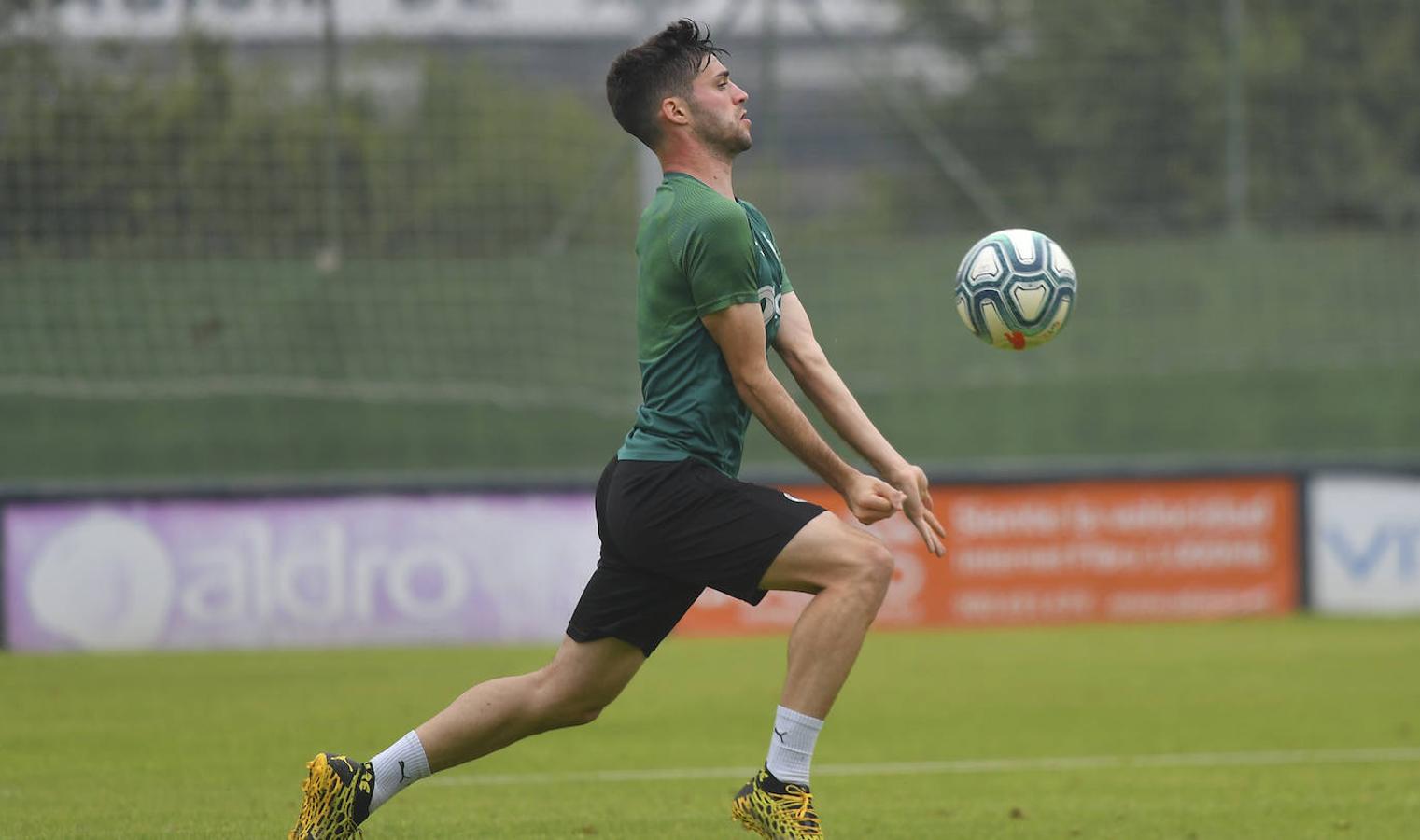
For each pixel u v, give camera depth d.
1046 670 34.41
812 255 59.19
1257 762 24.95
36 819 20.30
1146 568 41.31
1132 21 53.16
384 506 39.19
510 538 39.53
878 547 15.12
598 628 15.84
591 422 57.47
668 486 15.25
